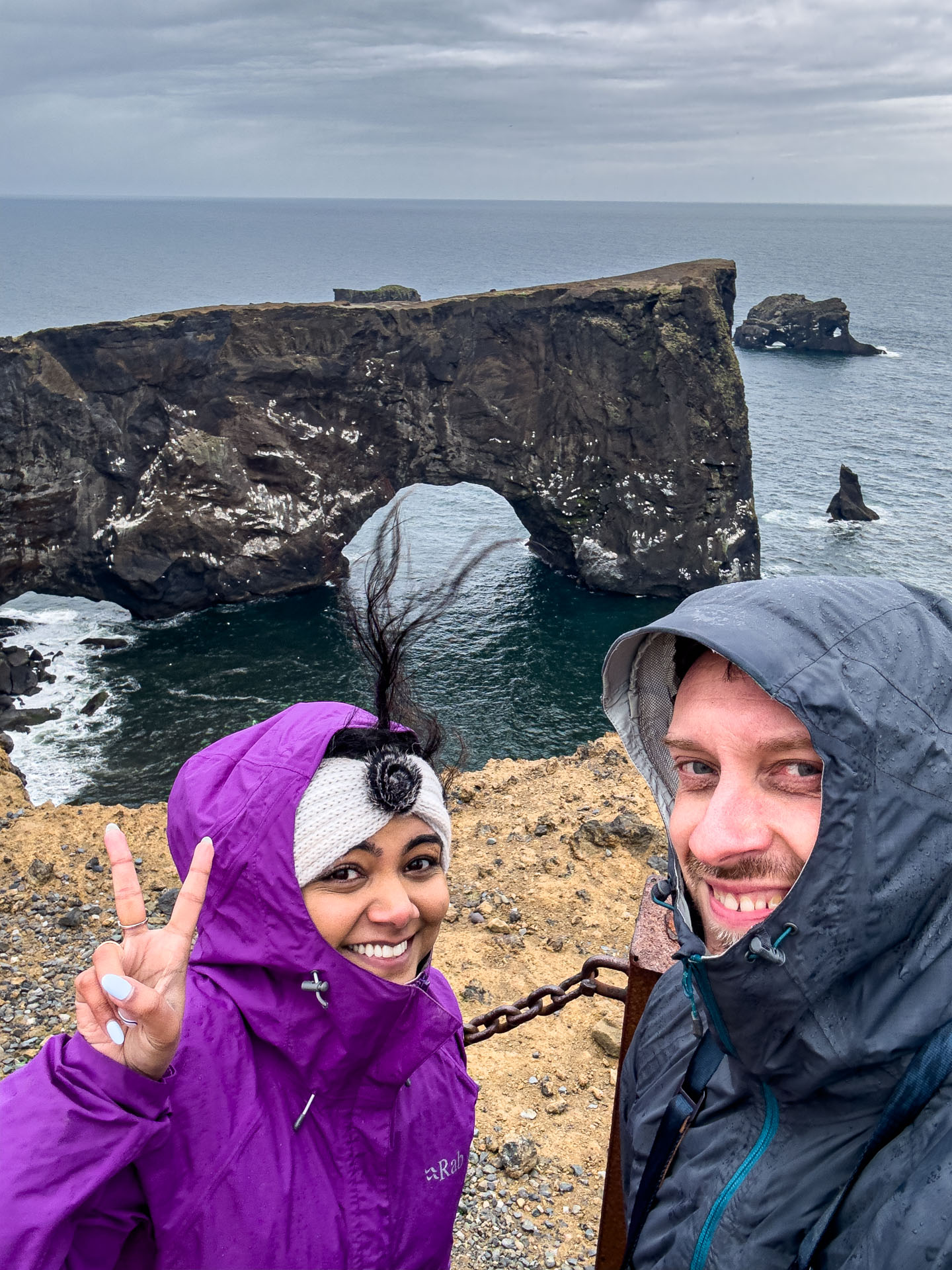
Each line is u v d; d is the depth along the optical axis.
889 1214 1.33
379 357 60.19
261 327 57.31
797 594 1.57
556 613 58.84
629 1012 2.85
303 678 49.16
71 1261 1.65
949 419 121.50
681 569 62.16
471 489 90.50
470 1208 4.51
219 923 1.95
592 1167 4.79
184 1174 1.73
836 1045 1.44
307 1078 1.89
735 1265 1.54
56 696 45.91
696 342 60.41
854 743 1.41
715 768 1.60
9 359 52.25
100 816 8.20
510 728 44.00
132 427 55.25
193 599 57.09
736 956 1.44
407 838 1.92
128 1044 1.65
